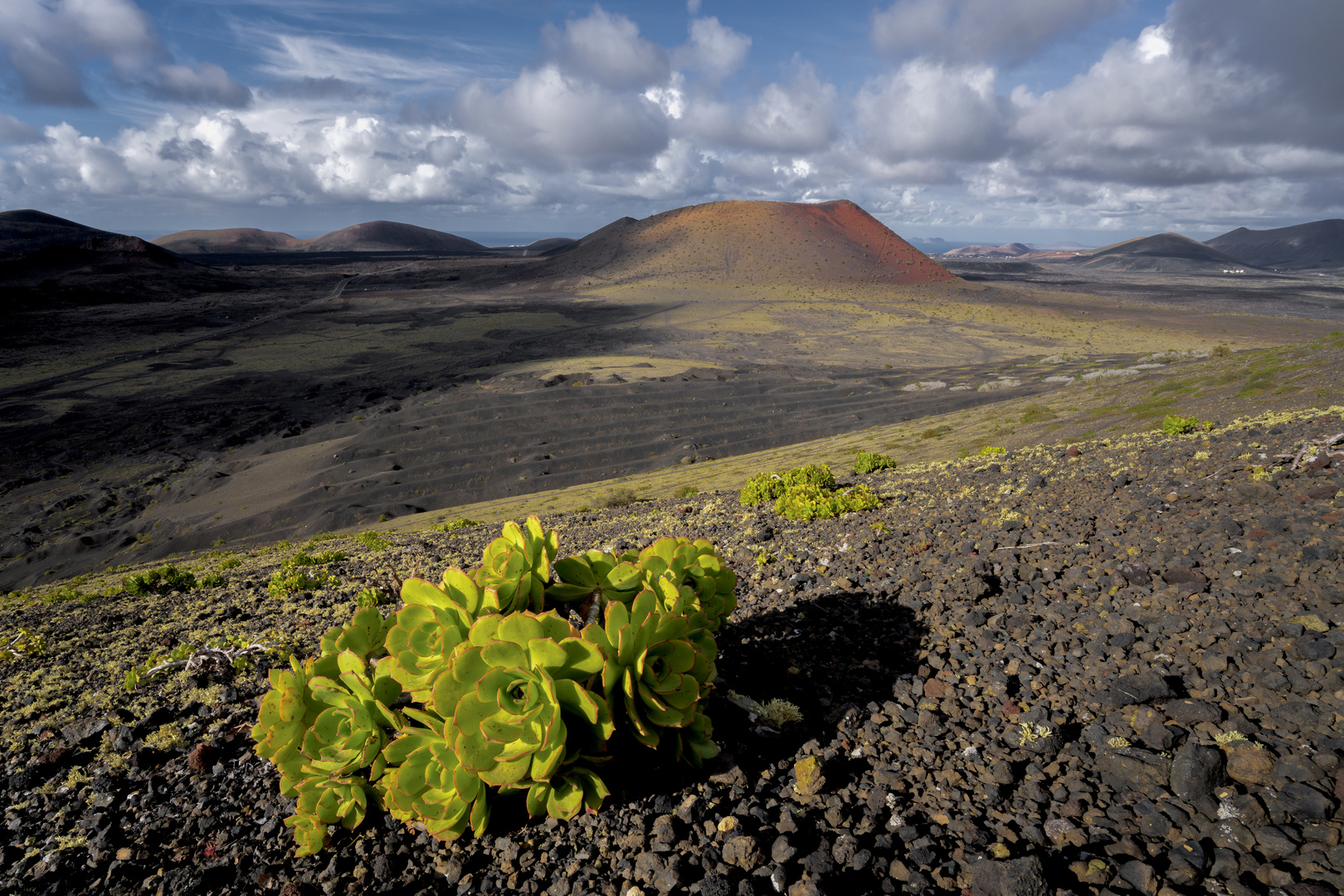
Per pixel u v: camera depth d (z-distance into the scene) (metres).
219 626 7.94
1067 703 3.19
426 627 2.77
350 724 2.81
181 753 4.02
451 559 12.51
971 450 37.44
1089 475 9.37
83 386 142.38
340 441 96.56
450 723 2.43
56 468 95.50
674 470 62.84
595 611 3.26
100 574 32.31
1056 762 2.76
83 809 3.44
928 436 49.50
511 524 3.39
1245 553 4.45
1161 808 2.36
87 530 76.31
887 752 3.03
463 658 2.47
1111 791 2.52
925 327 192.62
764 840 2.47
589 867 2.48
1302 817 2.16
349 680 2.83
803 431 94.69
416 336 193.88
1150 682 3.01
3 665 6.91
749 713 3.47
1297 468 6.57
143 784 3.65
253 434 108.31
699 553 3.87
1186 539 5.06
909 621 4.63
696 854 2.45
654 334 182.88
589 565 3.53
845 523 9.33
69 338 193.50
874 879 2.24
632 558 3.91
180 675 5.62
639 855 2.49
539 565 3.26
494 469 87.25
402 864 2.67
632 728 2.84
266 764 3.68
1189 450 9.64
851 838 2.40
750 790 2.83
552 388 116.00
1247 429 11.02
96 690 5.52
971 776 2.75
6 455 101.06
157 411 123.12
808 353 158.62
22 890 2.78
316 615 8.01
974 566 5.52
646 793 2.87
